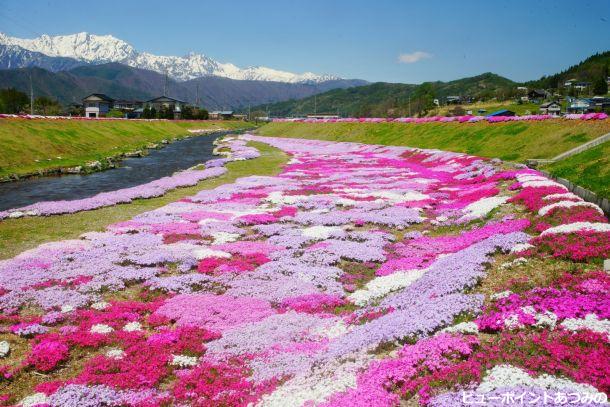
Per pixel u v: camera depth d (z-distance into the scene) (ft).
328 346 44.55
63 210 108.88
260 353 45.32
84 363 45.34
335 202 118.21
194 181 157.17
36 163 182.29
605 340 35.70
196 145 341.82
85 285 63.41
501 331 40.75
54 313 55.01
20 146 189.37
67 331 50.70
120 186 153.99
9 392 40.11
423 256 72.95
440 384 34.35
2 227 94.84
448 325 43.47
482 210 92.32
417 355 38.17
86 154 224.74
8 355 46.39
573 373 32.73
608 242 55.52
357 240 85.66
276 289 62.69
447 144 221.46
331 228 92.84
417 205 110.63
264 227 94.02
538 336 38.75
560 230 62.34
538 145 161.17
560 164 117.39
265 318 53.78
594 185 86.33
